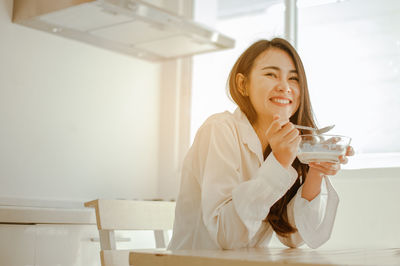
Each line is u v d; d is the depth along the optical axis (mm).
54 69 2578
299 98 1361
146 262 678
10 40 2393
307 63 2492
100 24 2369
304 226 1195
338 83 2406
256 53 1337
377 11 2330
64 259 2135
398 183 2100
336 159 997
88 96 2736
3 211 1929
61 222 2119
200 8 2822
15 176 2375
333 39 2434
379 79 2309
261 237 1264
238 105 1335
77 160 2652
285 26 2529
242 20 2934
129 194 2910
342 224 2209
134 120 2980
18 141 2400
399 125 2244
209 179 1047
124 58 2949
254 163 1214
